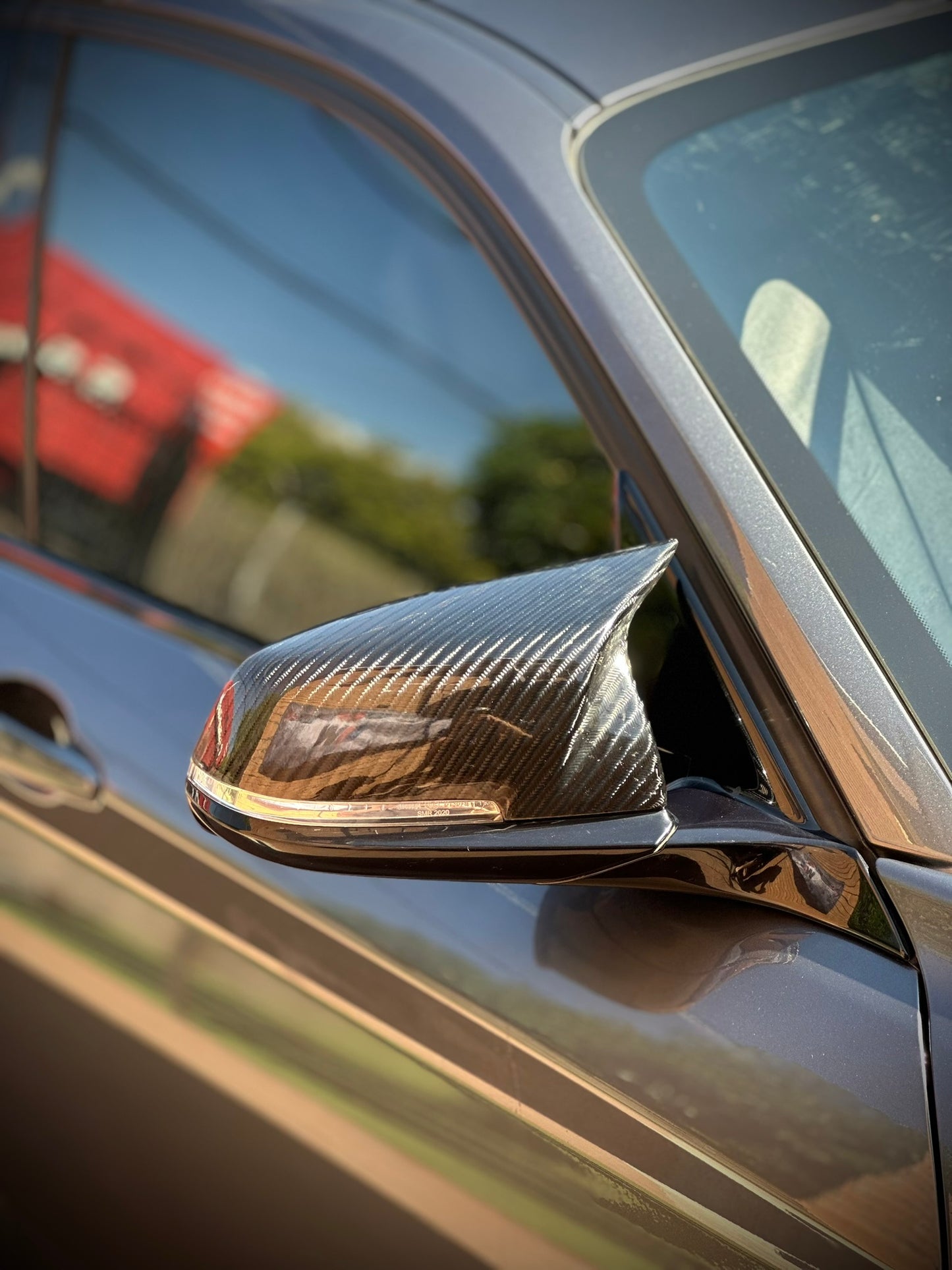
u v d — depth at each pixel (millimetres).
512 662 782
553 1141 911
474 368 1222
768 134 1212
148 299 1521
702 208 1137
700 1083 847
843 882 852
